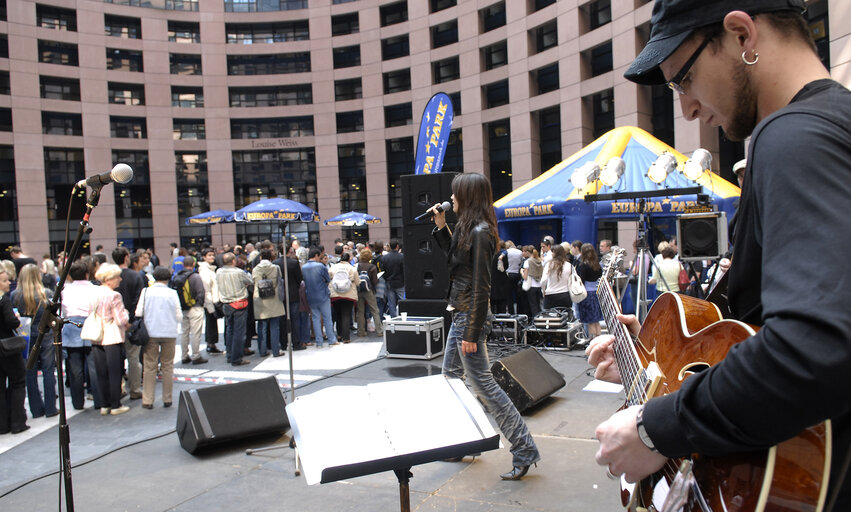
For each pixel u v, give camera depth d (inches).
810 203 27.3
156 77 1268.5
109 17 1246.3
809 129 29.4
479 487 142.4
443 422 73.9
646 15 770.8
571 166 476.1
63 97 1194.0
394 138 1269.7
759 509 32.9
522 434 144.7
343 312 399.9
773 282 27.9
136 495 149.6
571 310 352.8
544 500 133.6
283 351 378.0
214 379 301.4
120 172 98.1
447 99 382.9
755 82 35.9
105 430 219.8
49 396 243.1
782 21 34.6
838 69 485.1
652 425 32.8
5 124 1132.5
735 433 28.8
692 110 41.2
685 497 38.6
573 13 900.6
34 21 1147.9
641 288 232.8
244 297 340.5
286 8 1341.0
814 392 25.3
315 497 143.2
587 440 172.4
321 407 73.4
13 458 191.2
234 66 1354.6
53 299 104.2
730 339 40.8
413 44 1216.8
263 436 193.5
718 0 35.4
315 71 1327.5
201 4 1309.1
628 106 805.2
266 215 377.4
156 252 1256.8
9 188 1147.3
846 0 478.0
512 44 1029.8
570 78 912.9
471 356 144.8
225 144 1320.1
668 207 394.9
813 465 32.1
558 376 218.7
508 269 439.5
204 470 165.8
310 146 1347.2
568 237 422.0
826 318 24.6
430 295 321.7
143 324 242.7
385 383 79.5
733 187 402.0
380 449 68.8
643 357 56.7
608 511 127.0
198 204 1333.7
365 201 1346.0
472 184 145.2
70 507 104.1
